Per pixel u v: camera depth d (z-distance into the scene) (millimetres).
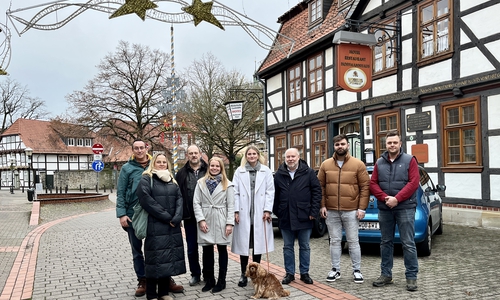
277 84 20062
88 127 37125
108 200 21359
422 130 11852
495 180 9898
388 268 5602
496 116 9867
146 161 5719
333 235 5949
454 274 6008
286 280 5703
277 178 5863
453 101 10906
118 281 6109
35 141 57094
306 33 18203
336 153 5922
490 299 4879
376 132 13680
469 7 10422
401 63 12562
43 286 5887
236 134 32281
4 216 15414
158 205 4941
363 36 12039
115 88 37062
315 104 16891
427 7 11688
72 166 59906
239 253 5668
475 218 10266
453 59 10852
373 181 5711
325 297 5078
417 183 5461
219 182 5582
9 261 7656
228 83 31953
